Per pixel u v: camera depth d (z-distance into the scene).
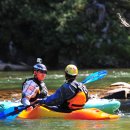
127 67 97.75
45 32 102.12
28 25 103.62
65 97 25.14
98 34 103.62
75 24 103.50
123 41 102.12
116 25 104.75
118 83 42.66
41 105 25.70
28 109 25.86
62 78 56.91
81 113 24.58
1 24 102.75
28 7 104.25
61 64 99.25
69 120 24.05
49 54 101.06
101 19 104.69
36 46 101.75
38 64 26.73
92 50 99.88
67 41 100.31
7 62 100.06
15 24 102.94
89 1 106.94
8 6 103.44
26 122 23.81
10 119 25.22
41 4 107.19
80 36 101.50
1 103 26.86
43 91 26.78
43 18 102.62
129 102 33.88
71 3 107.00
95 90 41.44
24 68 92.38
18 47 102.56
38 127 21.83
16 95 39.31
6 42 101.50
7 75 67.19
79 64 98.56
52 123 23.11
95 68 94.00
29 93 26.17
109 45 100.56
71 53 100.50
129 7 107.00
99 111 24.94
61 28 101.50
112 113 26.56
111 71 75.75
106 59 97.06
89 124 22.38
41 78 26.62
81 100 25.25
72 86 25.12
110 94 37.00
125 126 21.48
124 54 99.19
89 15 105.38
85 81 28.27
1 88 45.03
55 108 25.42
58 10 105.81
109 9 107.56
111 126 21.56
